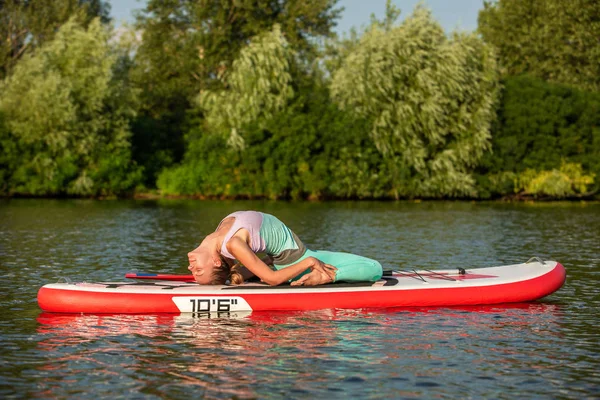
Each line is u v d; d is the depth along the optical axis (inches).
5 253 613.0
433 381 269.9
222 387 263.3
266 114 1667.1
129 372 279.6
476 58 1647.4
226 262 394.3
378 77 1567.4
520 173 1668.3
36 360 294.4
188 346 314.8
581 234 810.8
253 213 385.7
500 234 807.1
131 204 1422.2
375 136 1598.2
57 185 1579.7
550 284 410.0
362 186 1612.9
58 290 376.8
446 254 619.8
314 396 254.4
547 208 1354.6
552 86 1728.6
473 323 356.8
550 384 267.0
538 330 343.9
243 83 1669.5
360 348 312.0
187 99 2074.3
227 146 1673.2
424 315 372.8
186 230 843.4
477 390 260.5
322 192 1658.5
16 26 2237.9
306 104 1705.2
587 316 373.7
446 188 1593.3
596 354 304.2
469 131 1615.4
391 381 269.6
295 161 1647.4
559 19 2078.0
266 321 358.9
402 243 705.6
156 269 528.4
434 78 1584.6
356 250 645.9
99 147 1632.6
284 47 1717.5
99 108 1620.3
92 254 611.2
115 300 374.0
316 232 821.2
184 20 2178.9
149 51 2174.0
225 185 1658.5
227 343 319.6
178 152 1925.4
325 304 382.9
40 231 815.7
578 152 1712.6
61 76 1627.7
